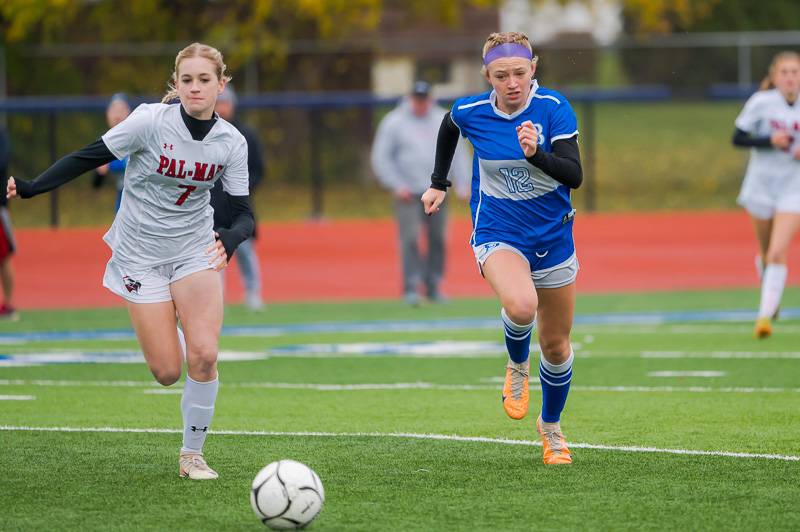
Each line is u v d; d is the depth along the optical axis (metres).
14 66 109.69
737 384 36.66
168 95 24.48
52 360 43.66
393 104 96.69
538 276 24.95
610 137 128.12
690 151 125.00
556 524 20.42
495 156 24.58
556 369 25.16
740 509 21.31
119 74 111.12
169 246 24.22
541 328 25.19
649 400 33.91
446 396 35.25
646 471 24.53
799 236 92.69
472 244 25.56
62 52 110.31
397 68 119.00
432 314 58.41
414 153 60.47
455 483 23.62
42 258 82.44
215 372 24.08
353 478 24.12
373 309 60.94
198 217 24.41
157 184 23.80
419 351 45.47
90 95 110.88
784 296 64.38
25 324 56.03
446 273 76.75
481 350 45.62
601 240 90.81
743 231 94.38
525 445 27.55
